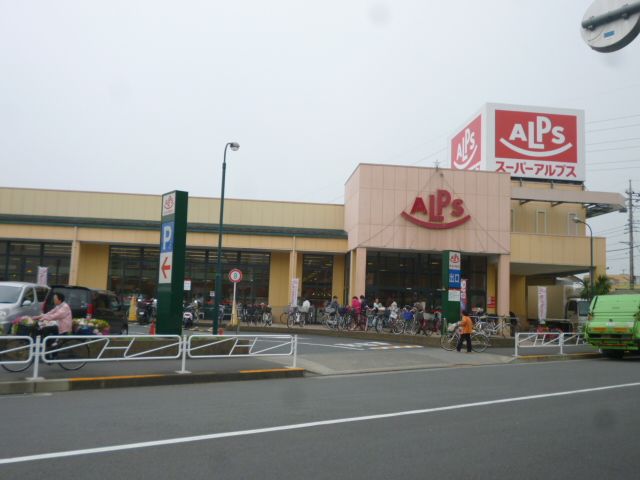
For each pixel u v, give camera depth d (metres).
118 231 31.14
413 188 30.94
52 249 32.88
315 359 15.55
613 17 5.82
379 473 5.49
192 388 11.00
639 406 9.43
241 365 13.48
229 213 34.69
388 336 23.83
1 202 33.41
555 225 35.50
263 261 34.41
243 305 32.41
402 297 32.78
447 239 30.86
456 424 7.82
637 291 32.56
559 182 36.44
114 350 12.86
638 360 18.83
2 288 15.33
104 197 34.03
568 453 6.37
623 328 18.25
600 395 10.62
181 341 12.44
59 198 33.75
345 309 27.84
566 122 36.72
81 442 6.45
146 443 6.46
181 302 15.72
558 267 34.88
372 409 8.86
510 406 9.31
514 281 42.22
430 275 33.19
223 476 5.30
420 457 6.09
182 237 15.80
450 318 23.00
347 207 34.12
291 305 29.39
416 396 10.28
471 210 31.23
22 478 5.15
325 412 8.53
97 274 33.06
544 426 7.78
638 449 6.57
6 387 9.88
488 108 36.34
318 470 5.54
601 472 5.66
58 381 10.32
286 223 34.81
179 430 7.15
